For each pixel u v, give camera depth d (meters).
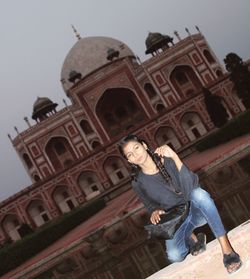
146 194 3.14
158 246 7.80
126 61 40.88
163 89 39.66
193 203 2.99
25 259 18.91
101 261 9.05
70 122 39.94
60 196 36.59
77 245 13.87
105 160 36.09
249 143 15.21
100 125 40.19
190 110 36.75
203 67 40.31
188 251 3.30
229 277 2.81
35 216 36.03
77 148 39.53
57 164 41.28
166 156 3.04
